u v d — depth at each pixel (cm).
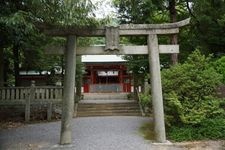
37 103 1870
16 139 1291
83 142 1211
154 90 1219
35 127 1580
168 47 1244
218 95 1486
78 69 2577
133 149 1106
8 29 1078
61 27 1171
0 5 1020
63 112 1188
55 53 1220
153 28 1227
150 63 1227
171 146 1155
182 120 1277
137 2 1820
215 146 1158
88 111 2081
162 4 1833
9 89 1870
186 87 1320
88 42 2192
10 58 2255
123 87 3588
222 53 1981
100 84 3597
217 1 1972
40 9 1062
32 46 1747
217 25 1986
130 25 1220
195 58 1395
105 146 1148
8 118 1844
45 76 2744
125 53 1231
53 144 1195
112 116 1952
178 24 1228
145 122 1662
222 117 1335
